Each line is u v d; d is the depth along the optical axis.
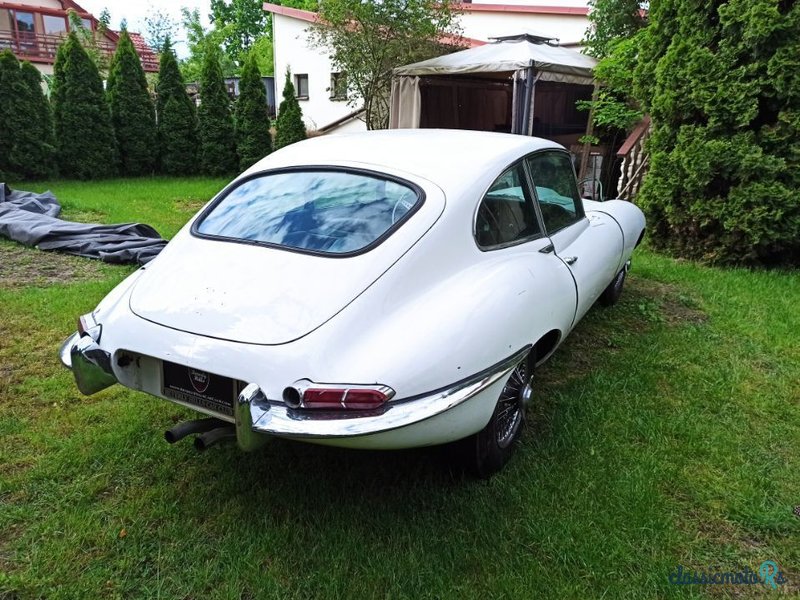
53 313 4.27
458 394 2.14
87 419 3.01
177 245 2.74
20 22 26.42
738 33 5.79
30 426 2.93
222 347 2.15
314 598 2.02
